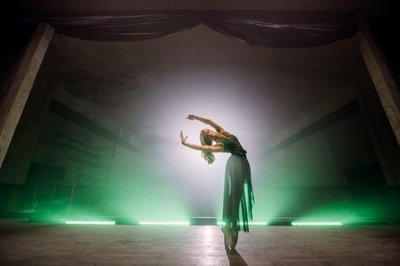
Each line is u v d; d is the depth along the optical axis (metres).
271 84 7.37
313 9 4.19
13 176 5.30
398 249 2.07
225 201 2.08
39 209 5.68
